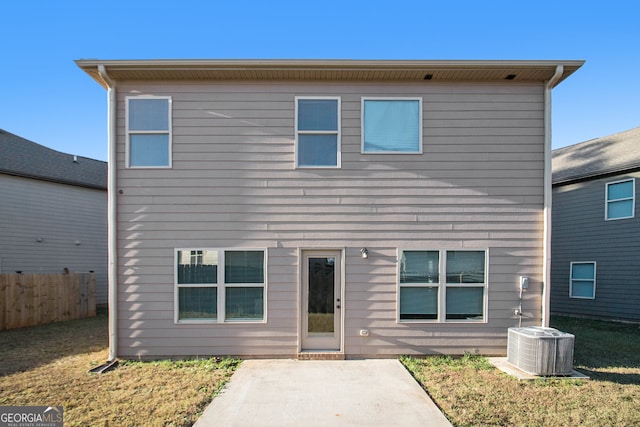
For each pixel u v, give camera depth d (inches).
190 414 184.5
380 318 277.4
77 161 638.5
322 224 279.4
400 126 283.6
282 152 280.7
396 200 280.8
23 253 496.4
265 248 277.7
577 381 230.2
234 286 276.8
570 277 503.8
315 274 281.6
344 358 273.4
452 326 278.1
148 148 279.4
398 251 279.0
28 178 503.2
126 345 272.7
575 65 265.0
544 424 175.9
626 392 213.6
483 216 280.8
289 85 282.7
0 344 317.7
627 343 329.1
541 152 282.4
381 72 273.3
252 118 281.1
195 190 277.9
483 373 243.3
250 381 227.6
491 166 281.9
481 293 280.4
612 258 458.6
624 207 449.7
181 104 280.1
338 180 280.7
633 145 493.7
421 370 249.0
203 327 274.8
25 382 226.7
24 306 397.1
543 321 276.4
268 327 275.7
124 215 276.1
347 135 282.4
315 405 194.7
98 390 214.2
